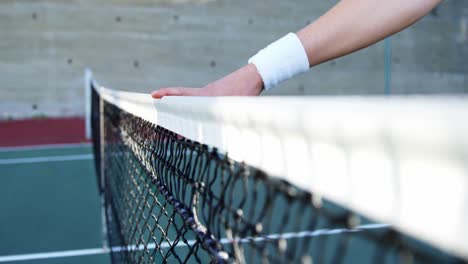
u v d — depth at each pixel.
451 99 0.25
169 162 1.01
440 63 14.87
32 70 12.69
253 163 0.54
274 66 0.97
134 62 13.19
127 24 13.12
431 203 0.27
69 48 12.85
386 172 0.30
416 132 0.26
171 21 13.34
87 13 12.91
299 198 0.43
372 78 14.54
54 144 9.08
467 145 0.24
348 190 0.34
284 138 0.44
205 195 0.73
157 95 1.07
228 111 0.59
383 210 0.31
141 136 1.50
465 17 14.97
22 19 12.62
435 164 0.26
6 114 12.56
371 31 0.96
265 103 0.46
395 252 0.33
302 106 0.38
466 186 0.24
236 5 13.65
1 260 3.39
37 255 3.48
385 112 0.28
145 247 1.33
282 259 0.46
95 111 5.55
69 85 12.86
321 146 0.37
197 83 13.54
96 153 5.31
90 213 4.51
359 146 0.32
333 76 14.39
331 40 0.97
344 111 0.32
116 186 2.68
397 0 0.96
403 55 14.69
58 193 5.31
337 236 2.67
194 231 0.77
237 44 13.71
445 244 0.26
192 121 0.81
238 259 0.58
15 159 7.51
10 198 5.16
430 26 14.76
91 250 3.55
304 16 14.03
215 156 0.68
